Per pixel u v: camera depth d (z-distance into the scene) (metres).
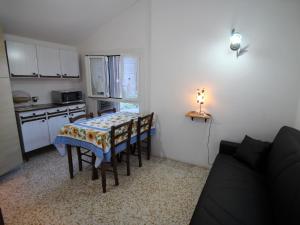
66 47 3.91
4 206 2.00
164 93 3.04
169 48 2.87
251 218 1.35
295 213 1.10
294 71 2.18
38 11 2.64
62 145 2.48
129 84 3.49
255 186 1.74
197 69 2.71
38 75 3.22
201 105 2.77
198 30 2.61
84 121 2.61
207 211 1.41
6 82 2.49
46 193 2.23
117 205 2.03
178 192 2.27
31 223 1.78
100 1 2.83
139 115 3.04
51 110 3.35
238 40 2.28
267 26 2.21
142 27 3.13
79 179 2.54
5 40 2.85
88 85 3.88
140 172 2.74
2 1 2.28
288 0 2.08
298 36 2.10
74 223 1.79
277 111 2.34
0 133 2.46
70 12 2.87
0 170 2.49
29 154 3.36
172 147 3.16
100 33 3.61
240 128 2.58
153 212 1.94
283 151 1.67
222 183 1.77
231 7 2.37
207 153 2.88
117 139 2.29
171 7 2.74
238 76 2.46
